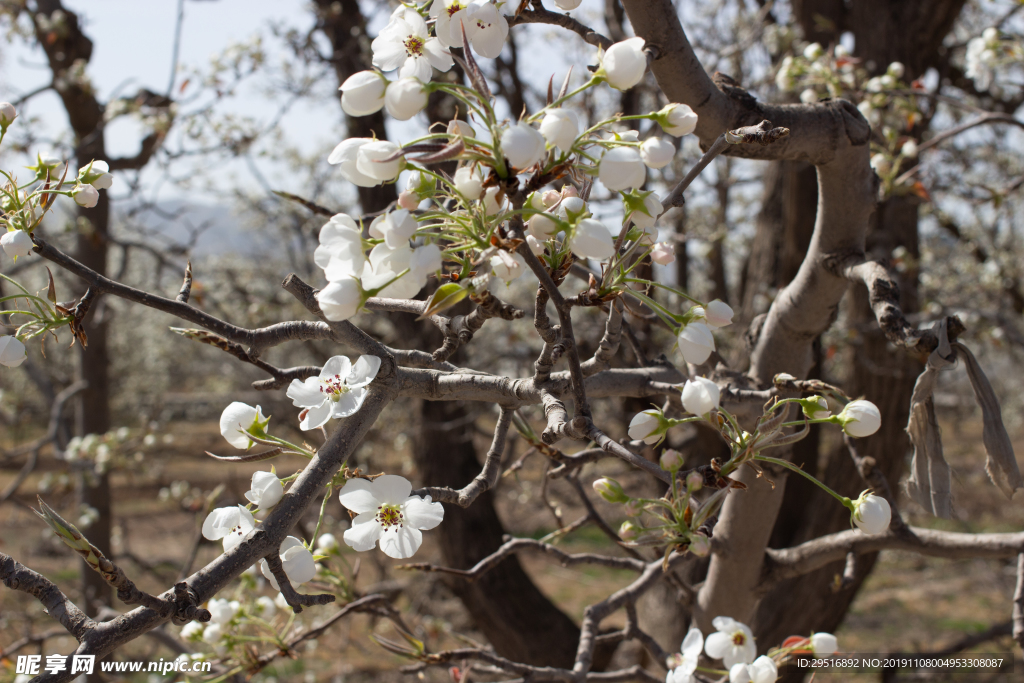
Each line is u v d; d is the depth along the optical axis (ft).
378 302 4.55
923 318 14.60
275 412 26.96
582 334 16.60
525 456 8.21
